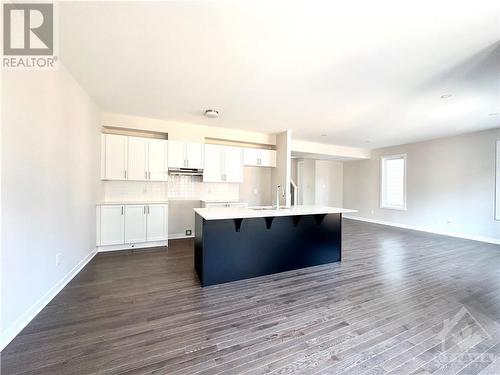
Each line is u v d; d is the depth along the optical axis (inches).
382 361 61.3
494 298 97.2
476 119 165.3
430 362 61.2
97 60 92.7
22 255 71.4
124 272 121.3
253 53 87.6
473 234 202.5
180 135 184.5
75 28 73.1
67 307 85.7
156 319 79.3
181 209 196.9
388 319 81.2
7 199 64.4
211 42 80.8
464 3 61.6
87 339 68.1
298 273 125.3
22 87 70.8
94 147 143.3
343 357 62.6
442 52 85.2
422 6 63.0
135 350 64.0
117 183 174.4
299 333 72.7
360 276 121.0
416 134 212.8
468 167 206.4
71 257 109.5
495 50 83.5
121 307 86.7
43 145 82.6
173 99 134.8
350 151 282.4
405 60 91.0
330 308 88.2
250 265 119.0
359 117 163.9
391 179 278.1
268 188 235.3
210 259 109.1
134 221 161.2
